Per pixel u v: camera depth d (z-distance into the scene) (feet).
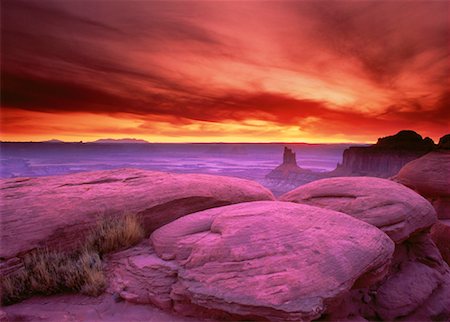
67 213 18.22
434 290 20.18
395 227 21.34
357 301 17.13
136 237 18.78
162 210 21.44
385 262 15.79
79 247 17.66
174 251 16.11
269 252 14.08
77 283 15.12
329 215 17.94
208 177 27.32
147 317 13.15
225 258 14.05
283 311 11.56
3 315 12.93
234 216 17.26
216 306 12.30
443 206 44.32
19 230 16.37
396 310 17.65
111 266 16.56
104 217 19.22
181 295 13.32
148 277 14.79
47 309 13.60
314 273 13.08
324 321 13.71
